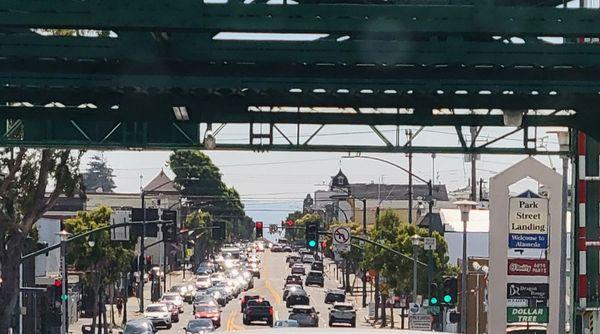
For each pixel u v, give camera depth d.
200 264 191.88
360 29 25.45
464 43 26.56
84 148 39.50
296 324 61.00
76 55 26.41
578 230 54.53
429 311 64.81
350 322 83.19
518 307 58.44
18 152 62.06
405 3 26.94
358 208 198.62
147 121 32.16
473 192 109.06
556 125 33.59
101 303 84.62
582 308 54.56
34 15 25.12
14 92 29.44
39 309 87.44
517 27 25.77
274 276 184.00
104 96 30.09
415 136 38.25
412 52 26.52
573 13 25.88
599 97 29.81
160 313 84.19
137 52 26.56
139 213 97.44
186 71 27.53
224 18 25.08
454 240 105.06
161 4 25.02
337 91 28.53
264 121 33.34
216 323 84.81
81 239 82.19
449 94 30.28
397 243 87.44
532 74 27.91
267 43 26.58
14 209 64.94
